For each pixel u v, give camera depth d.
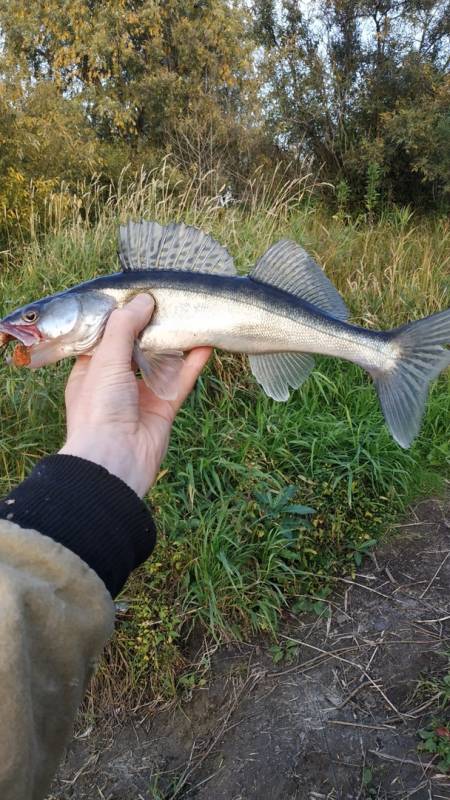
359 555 0.81
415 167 2.03
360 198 2.22
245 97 2.68
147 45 2.95
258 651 0.70
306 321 0.49
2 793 0.15
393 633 0.71
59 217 1.38
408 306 1.21
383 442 0.93
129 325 0.40
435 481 0.94
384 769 0.57
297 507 0.77
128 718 0.66
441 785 0.55
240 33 2.86
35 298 1.07
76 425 0.34
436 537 0.84
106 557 0.22
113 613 0.20
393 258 1.38
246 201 1.63
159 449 0.36
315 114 2.27
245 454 0.85
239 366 0.99
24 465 0.79
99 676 0.67
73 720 0.19
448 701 0.62
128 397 0.35
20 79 2.50
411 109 2.09
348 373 1.05
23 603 0.17
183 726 0.65
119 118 2.79
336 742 0.60
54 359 0.46
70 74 3.18
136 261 0.47
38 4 3.09
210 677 0.68
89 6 3.05
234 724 0.63
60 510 0.22
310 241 1.36
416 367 0.48
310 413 0.96
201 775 0.60
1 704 0.16
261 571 0.74
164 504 0.76
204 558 0.71
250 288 0.48
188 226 0.48
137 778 0.61
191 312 0.47
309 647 0.70
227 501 0.77
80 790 0.61
